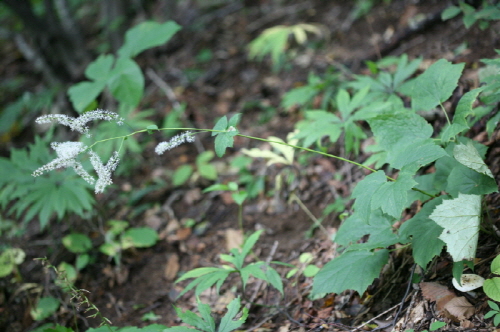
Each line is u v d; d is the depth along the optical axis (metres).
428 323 2.18
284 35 4.91
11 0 5.50
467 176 2.28
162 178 4.57
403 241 2.30
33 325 3.16
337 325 2.49
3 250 3.58
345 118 3.08
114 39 6.45
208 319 2.26
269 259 3.33
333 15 6.19
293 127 4.63
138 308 3.22
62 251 3.77
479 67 3.53
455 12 3.38
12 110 5.32
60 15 6.73
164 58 6.58
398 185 2.00
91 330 2.55
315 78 4.33
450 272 2.37
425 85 2.43
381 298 2.56
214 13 7.22
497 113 2.79
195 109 5.43
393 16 5.34
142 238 3.73
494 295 1.98
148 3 7.86
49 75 5.99
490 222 2.39
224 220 3.91
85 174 1.99
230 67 6.02
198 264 3.51
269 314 2.84
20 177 3.47
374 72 3.65
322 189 3.78
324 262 3.01
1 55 7.70
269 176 4.14
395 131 2.32
